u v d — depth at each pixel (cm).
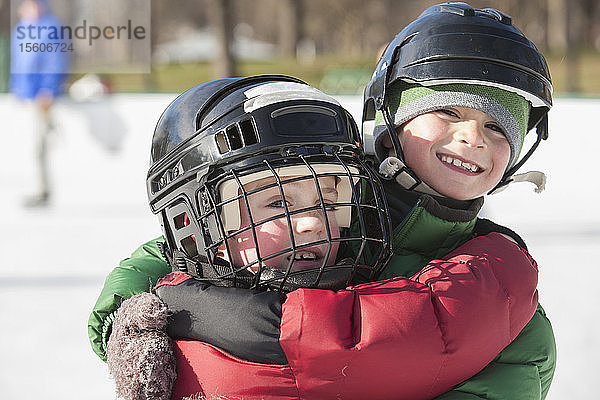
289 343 329
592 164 2017
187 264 371
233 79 387
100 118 2409
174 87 4172
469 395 357
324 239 365
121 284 402
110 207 1592
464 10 404
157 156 382
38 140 1636
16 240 1297
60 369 741
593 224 1392
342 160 359
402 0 8525
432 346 336
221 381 335
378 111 426
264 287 353
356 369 330
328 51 9419
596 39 8206
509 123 398
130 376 333
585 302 934
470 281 358
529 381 374
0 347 800
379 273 380
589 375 714
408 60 401
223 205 352
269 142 348
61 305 941
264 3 10494
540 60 406
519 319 377
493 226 434
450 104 393
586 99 3039
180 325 347
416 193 403
